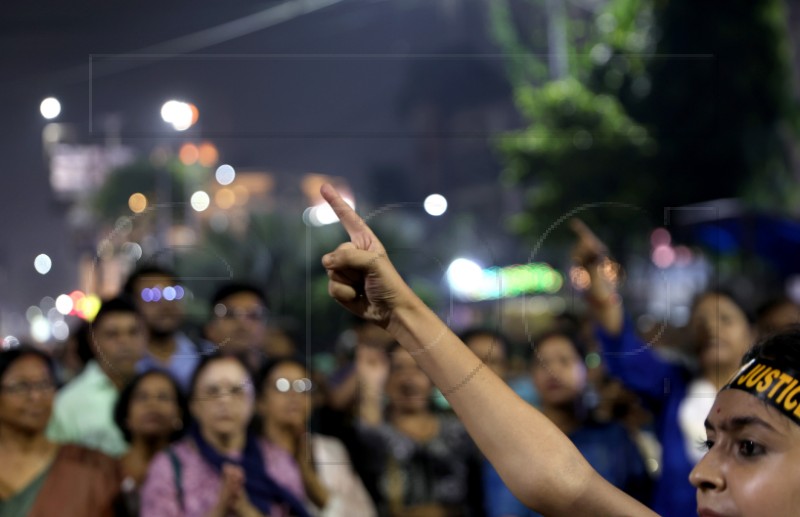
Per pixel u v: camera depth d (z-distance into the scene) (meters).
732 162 9.80
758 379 1.00
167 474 3.09
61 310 5.05
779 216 9.80
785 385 0.98
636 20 10.02
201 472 3.13
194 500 3.09
